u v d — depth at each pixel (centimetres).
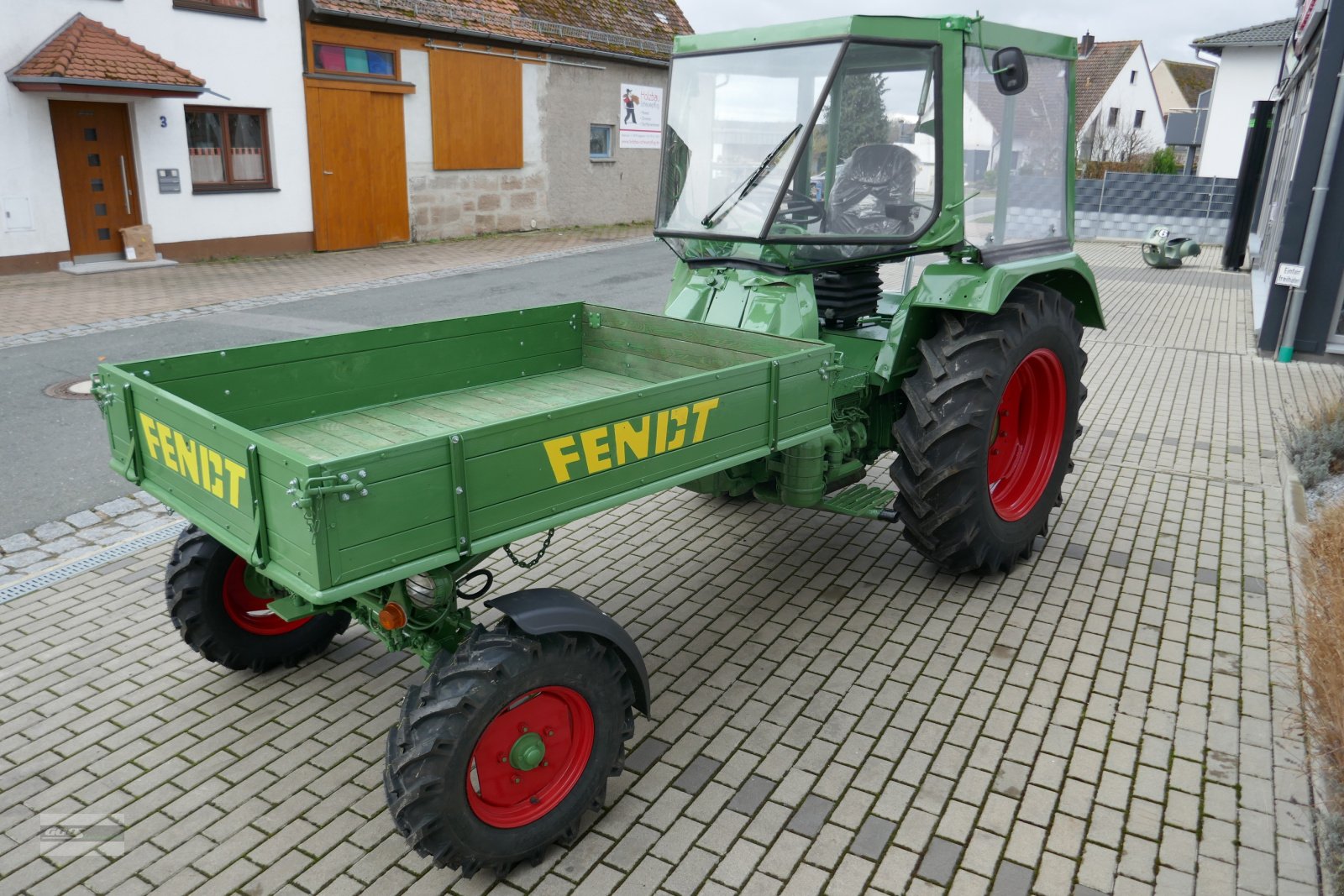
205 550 371
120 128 1305
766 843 304
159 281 1240
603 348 477
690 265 472
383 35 1556
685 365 440
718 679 396
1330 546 453
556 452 283
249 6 1388
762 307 433
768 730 362
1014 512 477
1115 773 335
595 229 2011
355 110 1546
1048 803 321
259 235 1473
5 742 357
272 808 323
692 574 492
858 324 496
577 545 526
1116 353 987
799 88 418
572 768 301
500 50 1745
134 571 493
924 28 410
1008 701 377
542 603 290
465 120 1720
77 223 1298
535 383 455
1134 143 3794
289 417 378
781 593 470
